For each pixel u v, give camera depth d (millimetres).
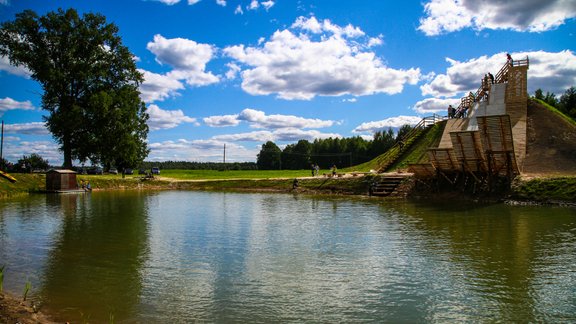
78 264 15312
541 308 10719
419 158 48219
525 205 30391
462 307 10859
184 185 61000
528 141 42000
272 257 16297
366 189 44000
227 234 21344
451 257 15938
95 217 27844
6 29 54438
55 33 56688
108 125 58250
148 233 21688
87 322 9938
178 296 11828
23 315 10102
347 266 14914
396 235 20516
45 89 56750
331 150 161250
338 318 10211
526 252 16469
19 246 18422
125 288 12547
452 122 51906
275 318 10227
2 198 42875
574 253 16188
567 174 33906
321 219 26406
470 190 35844
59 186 49844
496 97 51812
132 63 62750
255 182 56844
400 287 12531
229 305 11109
